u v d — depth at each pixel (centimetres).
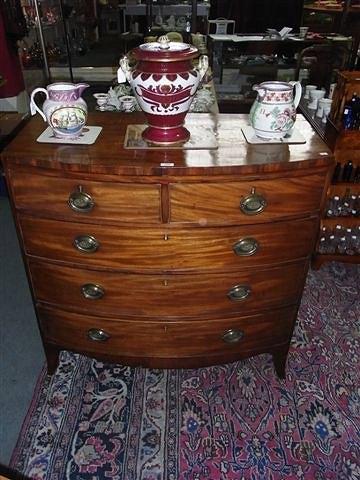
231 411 147
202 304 130
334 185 204
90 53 465
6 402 149
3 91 296
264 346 147
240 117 138
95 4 477
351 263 219
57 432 139
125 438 138
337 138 190
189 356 143
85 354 148
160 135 115
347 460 133
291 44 378
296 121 133
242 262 122
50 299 135
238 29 457
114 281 125
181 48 104
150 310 130
